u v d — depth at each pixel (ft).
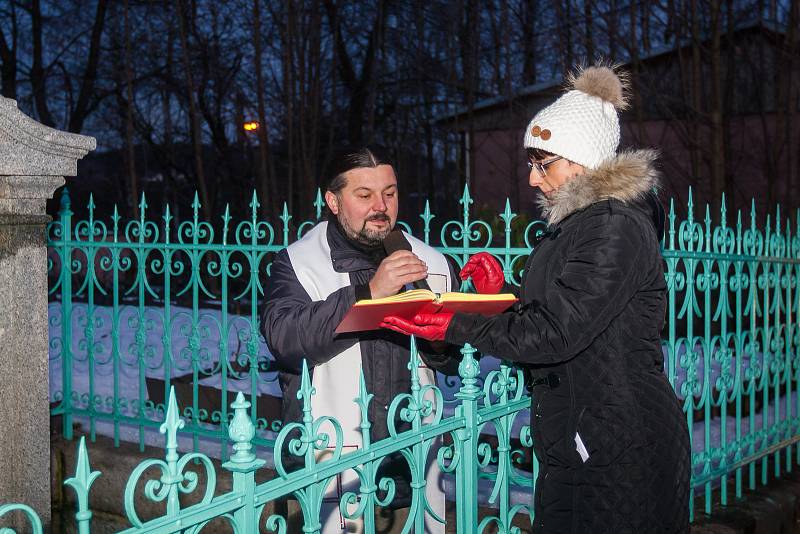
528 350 6.44
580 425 6.75
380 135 56.80
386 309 6.23
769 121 39.60
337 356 7.88
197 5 52.29
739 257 13.07
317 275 7.93
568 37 41.78
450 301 6.54
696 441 15.71
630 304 6.75
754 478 13.80
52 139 10.46
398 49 52.85
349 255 8.03
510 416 8.17
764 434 14.16
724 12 35.14
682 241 11.80
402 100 55.93
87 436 16.53
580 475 6.79
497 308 6.88
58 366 23.56
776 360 14.47
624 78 7.93
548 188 7.47
